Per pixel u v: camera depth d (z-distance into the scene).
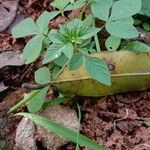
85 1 0.35
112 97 0.33
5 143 0.32
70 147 0.31
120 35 0.31
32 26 0.33
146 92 0.33
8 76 0.36
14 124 0.33
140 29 0.37
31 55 0.32
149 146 0.30
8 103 0.34
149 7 0.36
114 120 0.32
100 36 0.36
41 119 0.30
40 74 0.33
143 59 0.32
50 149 0.31
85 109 0.33
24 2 0.42
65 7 0.35
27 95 0.33
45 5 0.41
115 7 0.32
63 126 0.30
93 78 0.30
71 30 0.30
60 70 0.32
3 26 0.39
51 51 0.30
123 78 0.32
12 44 0.38
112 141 0.31
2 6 0.40
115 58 0.32
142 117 0.32
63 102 0.33
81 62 0.30
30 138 0.31
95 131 0.32
